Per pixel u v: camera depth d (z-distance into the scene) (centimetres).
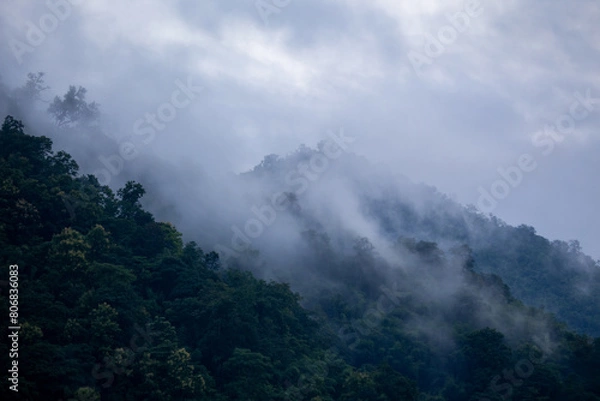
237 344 7544
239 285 8656
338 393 7800
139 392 6234
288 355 7806
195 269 8475
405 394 7662
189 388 6438
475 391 8506
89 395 5716
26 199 7919
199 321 7619
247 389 6950
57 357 5950
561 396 8212
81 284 7025
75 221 8175
